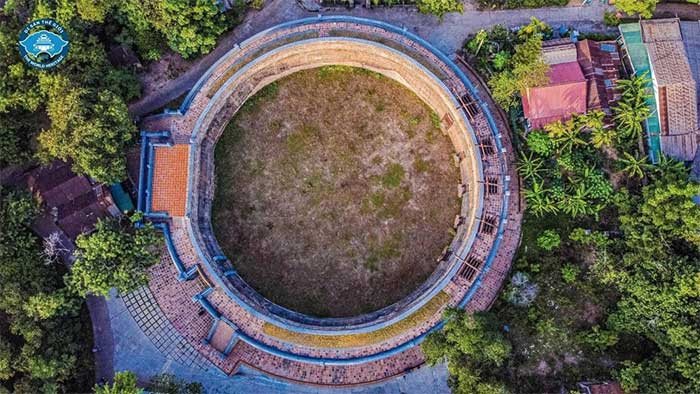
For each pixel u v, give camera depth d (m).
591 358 39.25
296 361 39.62
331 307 41.25
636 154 39.91
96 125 34.94
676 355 35.25
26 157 38.34
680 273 34.72
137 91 39.50
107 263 35.31
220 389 39.66
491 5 42.16
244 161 41.94
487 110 40.25
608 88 40.19
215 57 41.62
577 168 39.47
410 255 41.66
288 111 42.16
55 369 35.47
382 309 41.03
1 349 34.97
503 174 39.69
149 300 39.78
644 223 36.91
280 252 41.50
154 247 38.41
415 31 42.16
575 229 39.62
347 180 41.91
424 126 42.28
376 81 42.34
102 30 39.34
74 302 37.09
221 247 41.38
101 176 36.31
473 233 38.84
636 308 36.72
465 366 34.00
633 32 40.62
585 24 42.38
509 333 39.59
